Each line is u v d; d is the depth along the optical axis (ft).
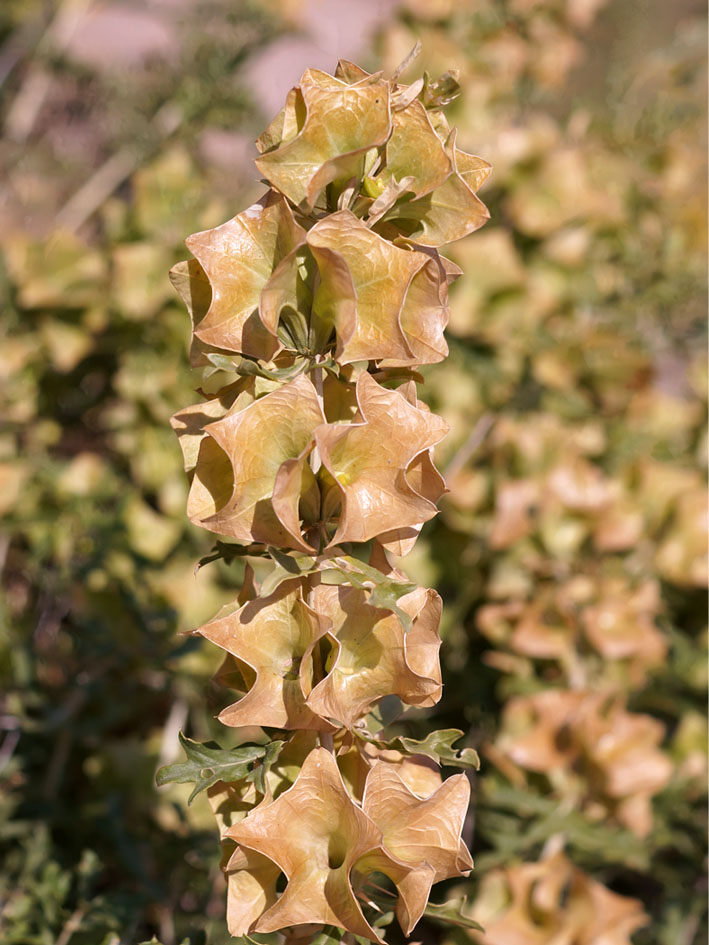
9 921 1.24
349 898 0.73
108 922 1.17
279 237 0.73
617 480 1.86
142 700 1.62
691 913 1.65
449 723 1.76
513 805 1.42
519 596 1.68
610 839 1.42
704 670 1.75
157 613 1.47
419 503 0.73
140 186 1.90
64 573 1.64
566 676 1.59
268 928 0.74
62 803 1.52
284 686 0.76
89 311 1.88
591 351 2.00
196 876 1.42
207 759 0.77
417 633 0.80
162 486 1.80
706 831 1.71
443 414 1.81
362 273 0.71
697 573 1.76
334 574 0.80
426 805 0.76
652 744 1.46
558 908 1.38
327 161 0.69
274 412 0.71
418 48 0.74
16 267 1.89
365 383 0.71
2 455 1.83
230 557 0.79
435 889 1.56
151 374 1.84
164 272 1.83
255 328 0.74
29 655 1.54
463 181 0.74
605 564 1.75
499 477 1.77
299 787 0.75
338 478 0.73
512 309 1.87
